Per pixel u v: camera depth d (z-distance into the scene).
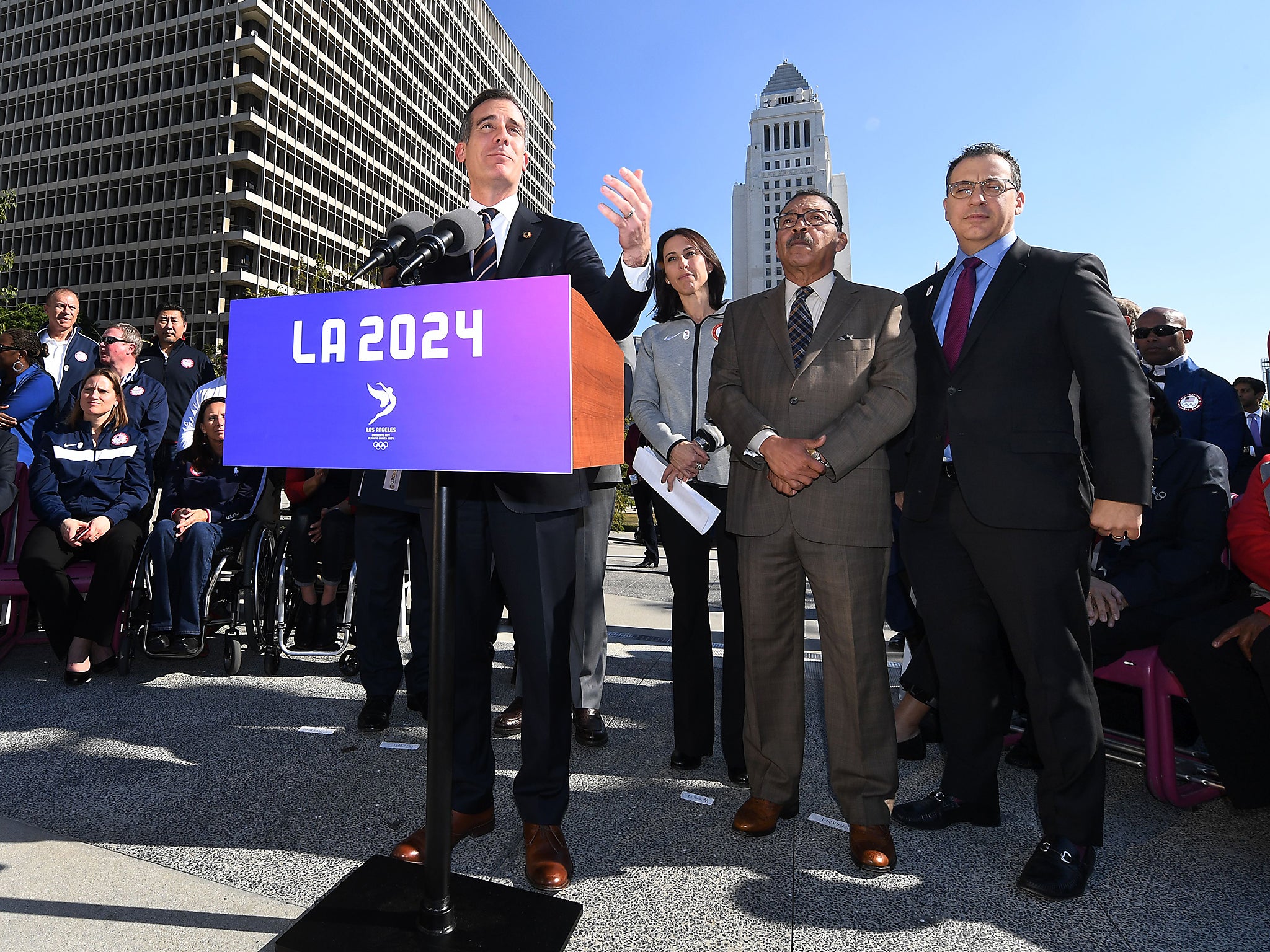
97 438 3.47
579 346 1.10
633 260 1.66
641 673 3.69
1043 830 1.81
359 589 2.75
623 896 1.59
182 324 4.96
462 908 1.37
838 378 1.90
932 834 1.94
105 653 3.37
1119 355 1.69
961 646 1.99
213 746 2.47
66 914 1.44
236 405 1.23
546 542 1.71
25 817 1.89
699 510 2.21
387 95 63.41
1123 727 2.53
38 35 54.97
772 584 1.95
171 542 3.27
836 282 2.07
